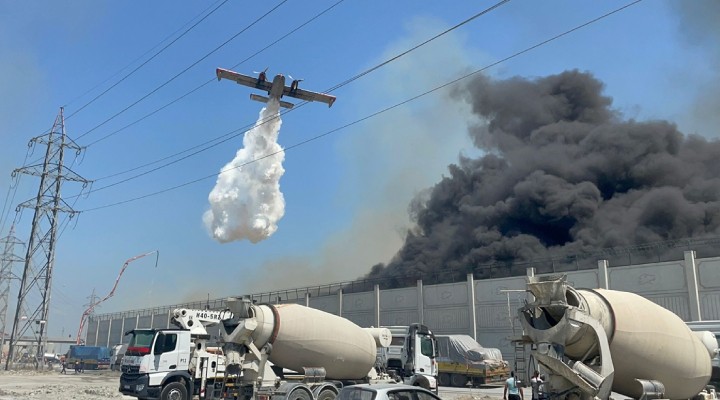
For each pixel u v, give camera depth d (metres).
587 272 40.75
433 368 26.77
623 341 12.38
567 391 11.83
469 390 35.22
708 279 35.38
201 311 24.36
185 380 23.06
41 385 36.38
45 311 65.56
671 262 37.16
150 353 22.41
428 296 49.31
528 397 28.14
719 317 34.44
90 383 41.56
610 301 12.73
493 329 44.31
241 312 20.00
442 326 47.66
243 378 19.50
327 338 21.09
